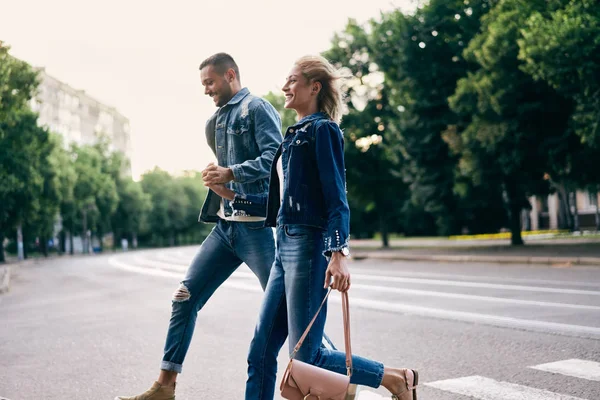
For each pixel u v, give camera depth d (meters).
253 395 3.29
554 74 18.28
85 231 66.00
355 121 34.28
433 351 5.78
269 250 3.72
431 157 27.86
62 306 10.60
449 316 7.71
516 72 21.31
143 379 5.05
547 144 22.03
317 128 3.05
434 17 25.97
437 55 26.48
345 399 2.88
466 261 18.81
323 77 3.19
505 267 15.87
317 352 3.09
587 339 6.03
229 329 7.38
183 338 3.85
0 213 37.88
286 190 3.10
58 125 99.25
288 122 40.72
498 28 21.31
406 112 28.11
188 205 108.62
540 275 12.86
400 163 30.95
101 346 6.56
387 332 6.84
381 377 3.17
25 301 11.95
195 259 3.90
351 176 34.66
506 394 4.29
